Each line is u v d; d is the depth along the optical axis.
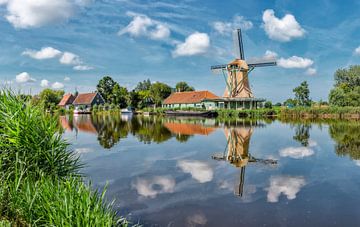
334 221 6.15
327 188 8.45
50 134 6.36
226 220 6.22
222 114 48.56
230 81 51.72
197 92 62.31
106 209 5.54
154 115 57.84
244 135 21.75
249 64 51.34
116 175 9.80
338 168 10.95
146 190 8.20
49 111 7.18
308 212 6.64
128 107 71.44
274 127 28.25
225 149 15.30
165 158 12.73
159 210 6.74
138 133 22.81
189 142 17.89
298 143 17.59
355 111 44.19
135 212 6.61
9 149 5.89
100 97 84.88
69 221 4.24
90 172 10.19
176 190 8.23
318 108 46.44
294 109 47.56
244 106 51.00
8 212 5.02
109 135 21.30
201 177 9.62
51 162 6.13
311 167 11.14
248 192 8.07
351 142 17.77
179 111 53.16
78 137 20.06
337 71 73.75
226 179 9.40
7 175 5.72
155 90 77.06
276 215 6.48
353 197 7.63
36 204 4.85
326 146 16.38
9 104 6.07
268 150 15.09
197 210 6.74
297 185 8.76
